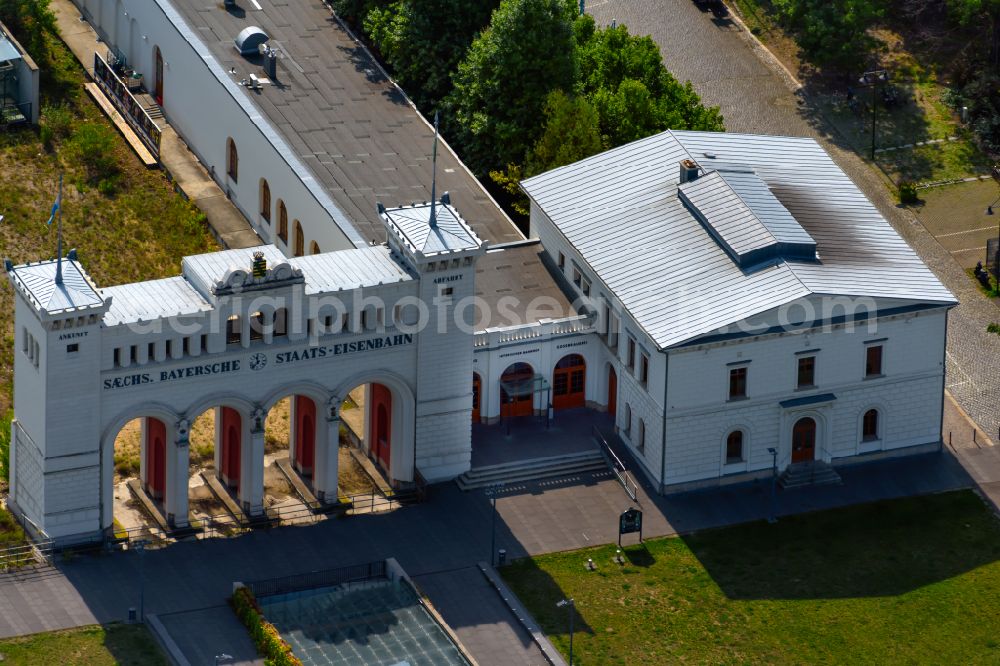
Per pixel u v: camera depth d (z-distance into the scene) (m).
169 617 198.12
